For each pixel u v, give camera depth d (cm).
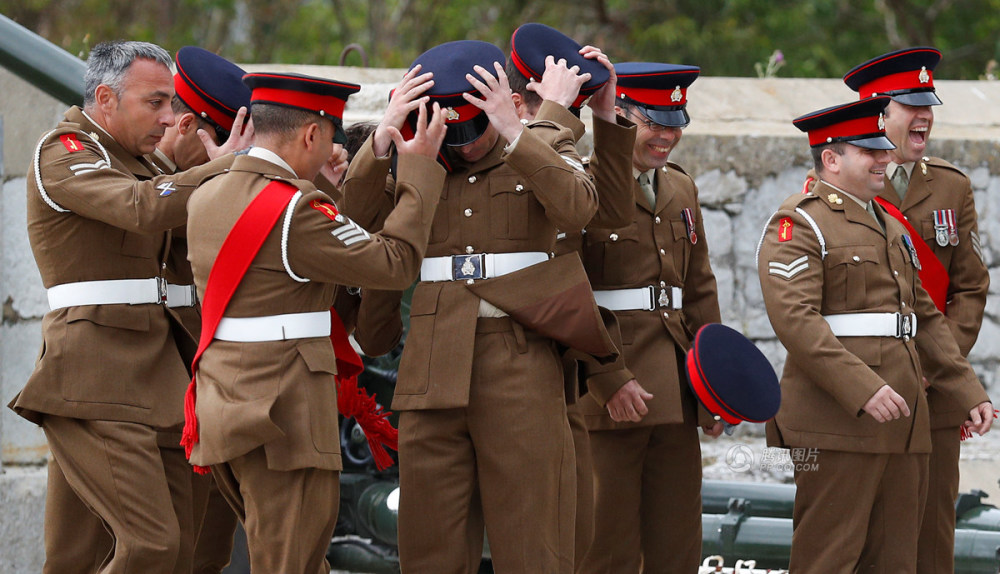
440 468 1462
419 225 1381
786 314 1645
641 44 5006
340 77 2520
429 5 5597
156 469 1512
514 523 1446
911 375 1662
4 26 2036
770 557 1848
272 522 1348
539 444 1447
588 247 1720
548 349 1476
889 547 1669
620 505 1731
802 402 1684
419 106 1403
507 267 1455
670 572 1756
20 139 2100
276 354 1342
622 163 1534
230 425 1320
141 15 5431
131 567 1475
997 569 1805
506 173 1463
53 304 1527
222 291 1342
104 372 1500
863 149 1678
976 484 2272
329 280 1352
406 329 1991
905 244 1731
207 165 1469
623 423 1695
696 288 1808
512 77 1581
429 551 1466
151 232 1458
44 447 2136
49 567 1578
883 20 5328
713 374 1627
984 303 1864
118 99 1547
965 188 1866
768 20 4975
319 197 1350
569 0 5547
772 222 1706
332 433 1369
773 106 2602
